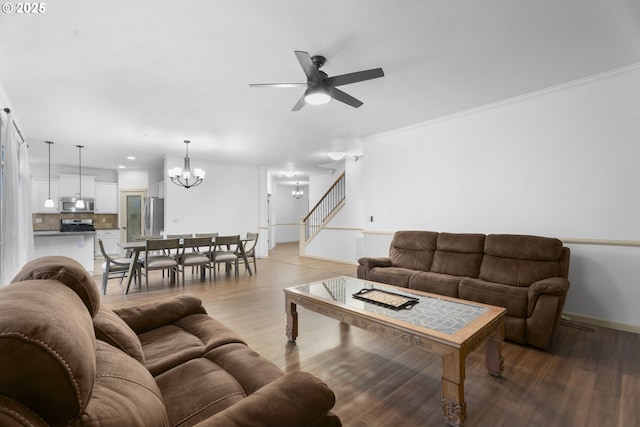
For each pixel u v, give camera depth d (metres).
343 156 6.38
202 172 5.64
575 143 3.19
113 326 1.25
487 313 2.05
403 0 1.91
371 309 2.15
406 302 2.25
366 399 1.85
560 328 2.98
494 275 3.19
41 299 0.70
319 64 2.58
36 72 2.73
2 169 3.04
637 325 2.85
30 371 0.55
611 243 2.98
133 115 3.88
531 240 3.12
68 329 0.64
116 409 0.69
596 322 3.04
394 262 4.12
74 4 1.87
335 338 2.75
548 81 3.13
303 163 7.54
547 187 3.38
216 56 2.52
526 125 3.52
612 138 2.98
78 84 2.98
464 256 3.56
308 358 2.36
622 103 2.93
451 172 4.20
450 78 3.04
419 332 1.74
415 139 4.61
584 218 3.14
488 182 3.84
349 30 2.21
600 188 3.05
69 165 7.36
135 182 8.06
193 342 1.60
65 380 0.58
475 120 3.95
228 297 4.07
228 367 1.35
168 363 1.38
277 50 2.45
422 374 2.13
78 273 1.07
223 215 7.17
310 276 5.45
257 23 2.11
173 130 4.57
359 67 2.77
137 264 4.55
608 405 1.77
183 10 1.95
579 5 1.98
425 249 3.95
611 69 2.89
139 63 2.61
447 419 1.62
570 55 2.62
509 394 1.89
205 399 1.12
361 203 6.60
